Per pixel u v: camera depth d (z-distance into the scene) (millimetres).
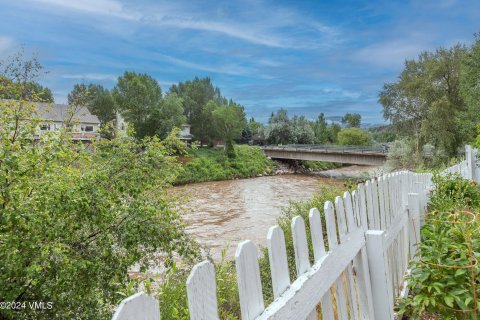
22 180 2828
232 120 55688
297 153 40781
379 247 2135
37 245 2846
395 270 2854
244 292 1018
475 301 2084
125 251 3656
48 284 2943
